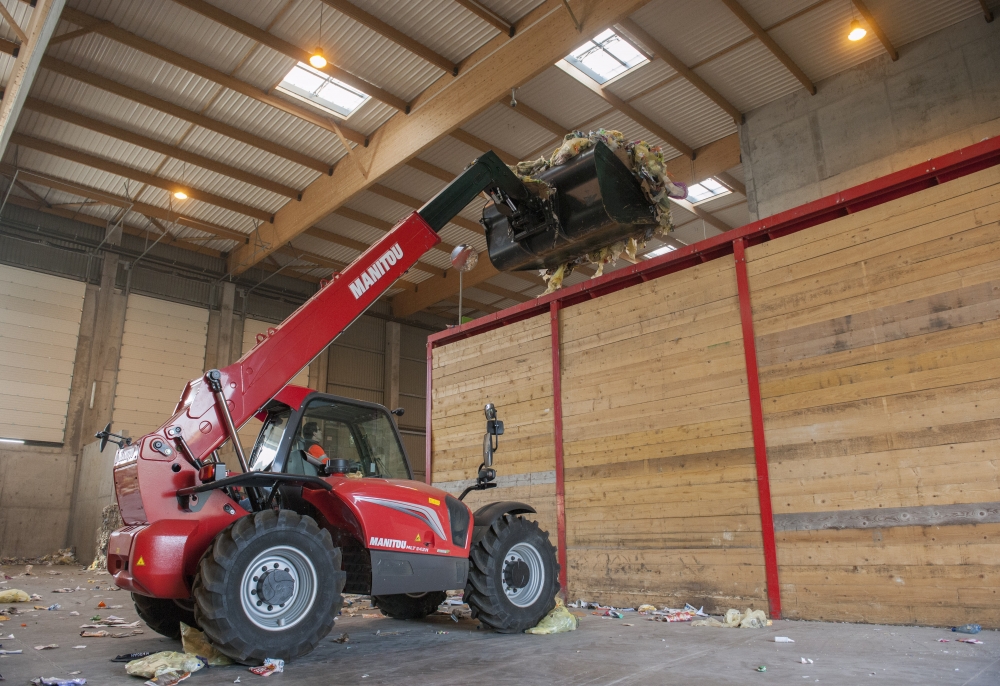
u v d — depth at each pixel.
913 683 3.05
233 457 16.69
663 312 6.99
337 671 3.40
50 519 15.89
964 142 10.50
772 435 5.92
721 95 12.91
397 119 13.29
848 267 5.73
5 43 10.82
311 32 11.20
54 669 3.46
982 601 4.68
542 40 10.82
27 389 16.08
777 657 3.76
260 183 15.53
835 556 5.39
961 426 4.96
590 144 5.02
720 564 6.06
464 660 3.69
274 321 20.55
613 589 6.79
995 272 4.98
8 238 16.39
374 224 17.86
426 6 10.77
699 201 17.00
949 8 10.63
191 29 11.15
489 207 5.69
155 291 18.44
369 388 22.44
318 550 3.74
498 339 8.71
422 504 4.42
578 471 7.39
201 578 3.41
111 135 13.62
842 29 11.13
